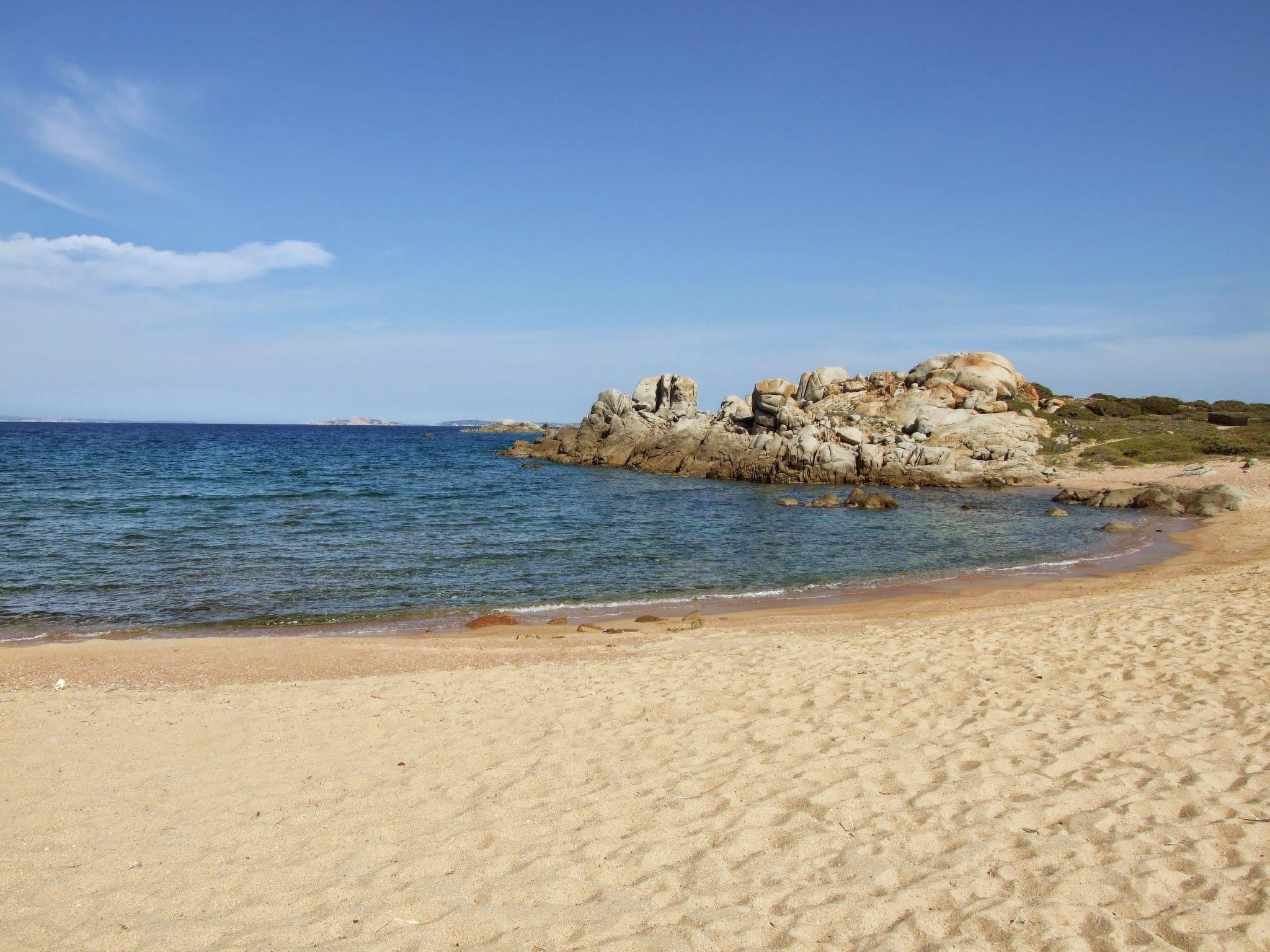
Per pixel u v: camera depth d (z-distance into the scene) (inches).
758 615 630.5
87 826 226.4
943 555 978.1
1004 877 183.0
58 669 452.1
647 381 2637.8
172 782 257.8
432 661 464.8
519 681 384.5
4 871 201.2
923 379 2429.9
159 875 198.5
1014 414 2223.2
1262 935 157.1
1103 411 2628.0
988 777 241.4
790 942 161.8
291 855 207.9
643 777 253.6
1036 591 717.9
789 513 1418.6
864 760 259.9
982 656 401.4
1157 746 259.3
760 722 303.6
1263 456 1868.8
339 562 868.0
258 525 1132.5
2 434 4525.1
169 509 1286.9
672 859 199.9
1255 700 302.5
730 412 2407.7
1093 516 1376.7
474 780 256.1
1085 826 206.5
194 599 691.4
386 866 200.5
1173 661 368.5
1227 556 901.8
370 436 6018.7
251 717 326.3
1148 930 160.1
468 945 165.5
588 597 727.1
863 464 1967.3
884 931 164.6
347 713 331.0
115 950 167.5
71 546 922.7
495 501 1544.0
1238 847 192.2
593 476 2191.2
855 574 853.8
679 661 422.6
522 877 193.3
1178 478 1711.4
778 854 199.9
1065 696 323.0
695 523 1268.5
